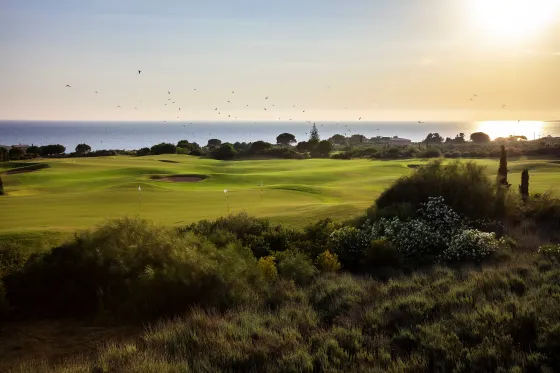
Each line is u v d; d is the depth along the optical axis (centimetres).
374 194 4041
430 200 2153
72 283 1191
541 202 2389
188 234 1533
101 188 4362
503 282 1107
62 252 1298
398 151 9631
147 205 3067
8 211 2812
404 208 2170
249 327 910
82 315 1145
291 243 1909
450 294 1038
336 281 1347
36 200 3294
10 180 5203
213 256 1372
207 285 1179
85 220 2459
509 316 840
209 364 733
